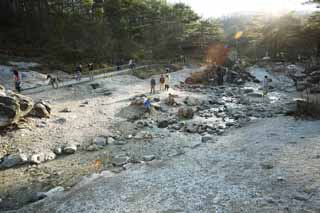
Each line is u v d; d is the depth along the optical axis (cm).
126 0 7556
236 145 1675
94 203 1097
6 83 3028
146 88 3744
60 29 5562
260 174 1218
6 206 1175
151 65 5438
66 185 1347
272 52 9169
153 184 1224
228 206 987
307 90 4003
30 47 4622
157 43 7662
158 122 2442
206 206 1003
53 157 1684
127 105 2822
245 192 1074
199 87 4331
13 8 5547
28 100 2161
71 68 4219
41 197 1213
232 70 5734
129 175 1352
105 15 7300
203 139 1906
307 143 1555
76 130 2105
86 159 1670
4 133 1869
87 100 2922
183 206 1019
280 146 1552
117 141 1983
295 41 8269
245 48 10194
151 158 1634
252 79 5462
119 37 6881
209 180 1212
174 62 6356
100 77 3884
